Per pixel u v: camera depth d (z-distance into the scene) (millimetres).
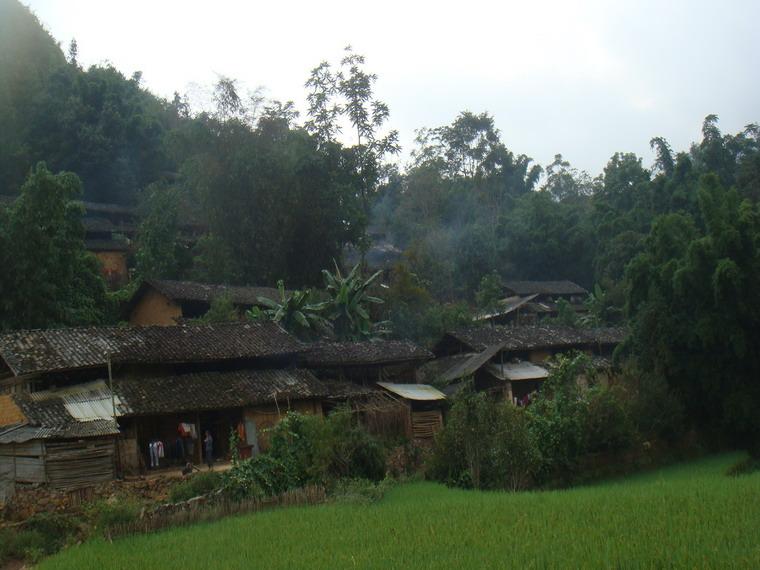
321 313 39781
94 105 66438
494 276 65000
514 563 12703
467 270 67812
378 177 52406
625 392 32531
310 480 23484
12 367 24531
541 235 77125
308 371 31891
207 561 15008
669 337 35031
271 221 47062
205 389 27781
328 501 21656
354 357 34281
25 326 31406
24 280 31500
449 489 24344
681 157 72688
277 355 31141
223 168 46719
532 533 15094
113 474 23438
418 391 34688
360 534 16375
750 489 18672
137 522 18703
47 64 69688
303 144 47719
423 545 14836
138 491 22422
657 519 15445
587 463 28734
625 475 29344
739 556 12023
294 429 24891
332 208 48062
